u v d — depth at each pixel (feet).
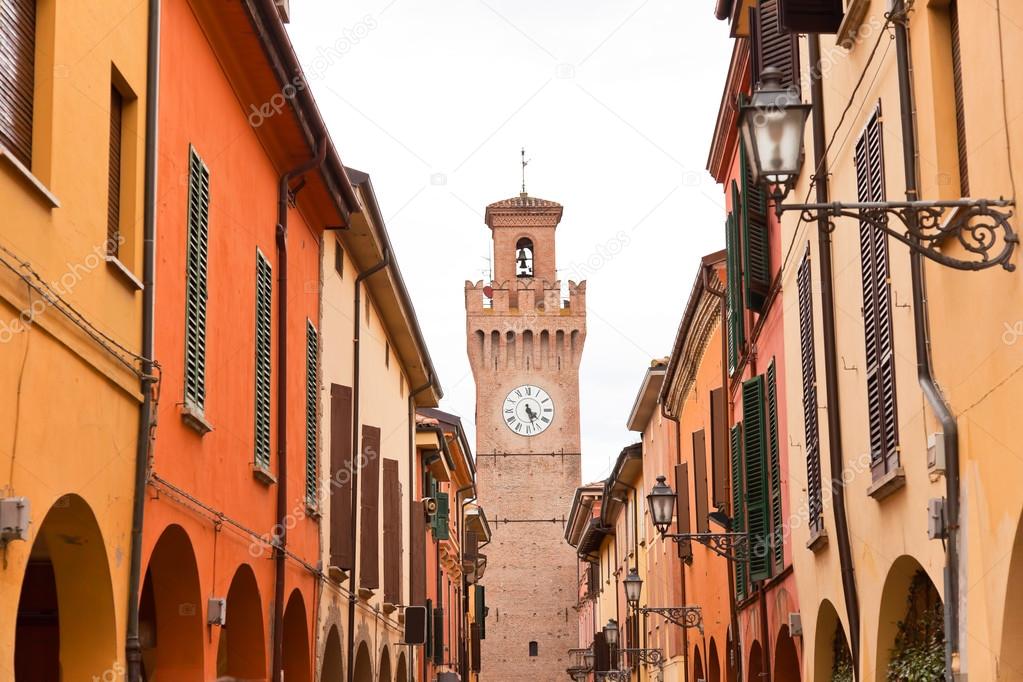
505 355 319.88
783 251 63.46
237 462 52.19
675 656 119.55
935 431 37.78
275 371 60.03
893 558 42.96
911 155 38.32
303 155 60.64
